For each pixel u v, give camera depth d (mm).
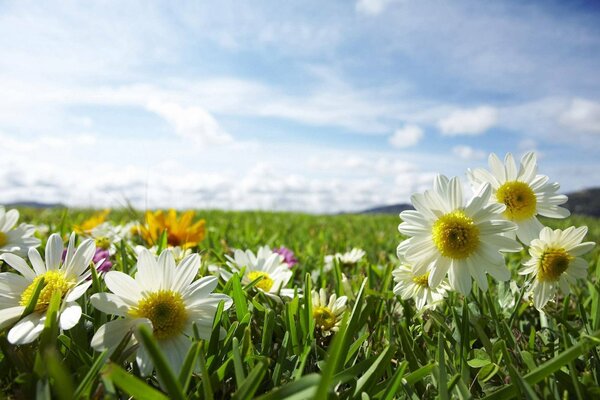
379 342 167
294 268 274
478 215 147
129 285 119
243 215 998
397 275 181
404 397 120
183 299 123
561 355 104
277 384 121
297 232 624
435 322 164
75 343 122
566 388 122
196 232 313
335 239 500
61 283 126
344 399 113
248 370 123
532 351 151
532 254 161
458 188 151
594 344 122
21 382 102
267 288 191
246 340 125
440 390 109
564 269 159
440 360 116
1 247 201
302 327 152
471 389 130
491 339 164
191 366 98
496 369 128
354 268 301
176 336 118
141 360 107
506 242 145
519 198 167
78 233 312
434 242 149
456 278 146
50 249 134
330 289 247
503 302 197
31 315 119
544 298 163
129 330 113
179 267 125
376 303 201
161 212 314
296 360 134
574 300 233
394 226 779
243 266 206
